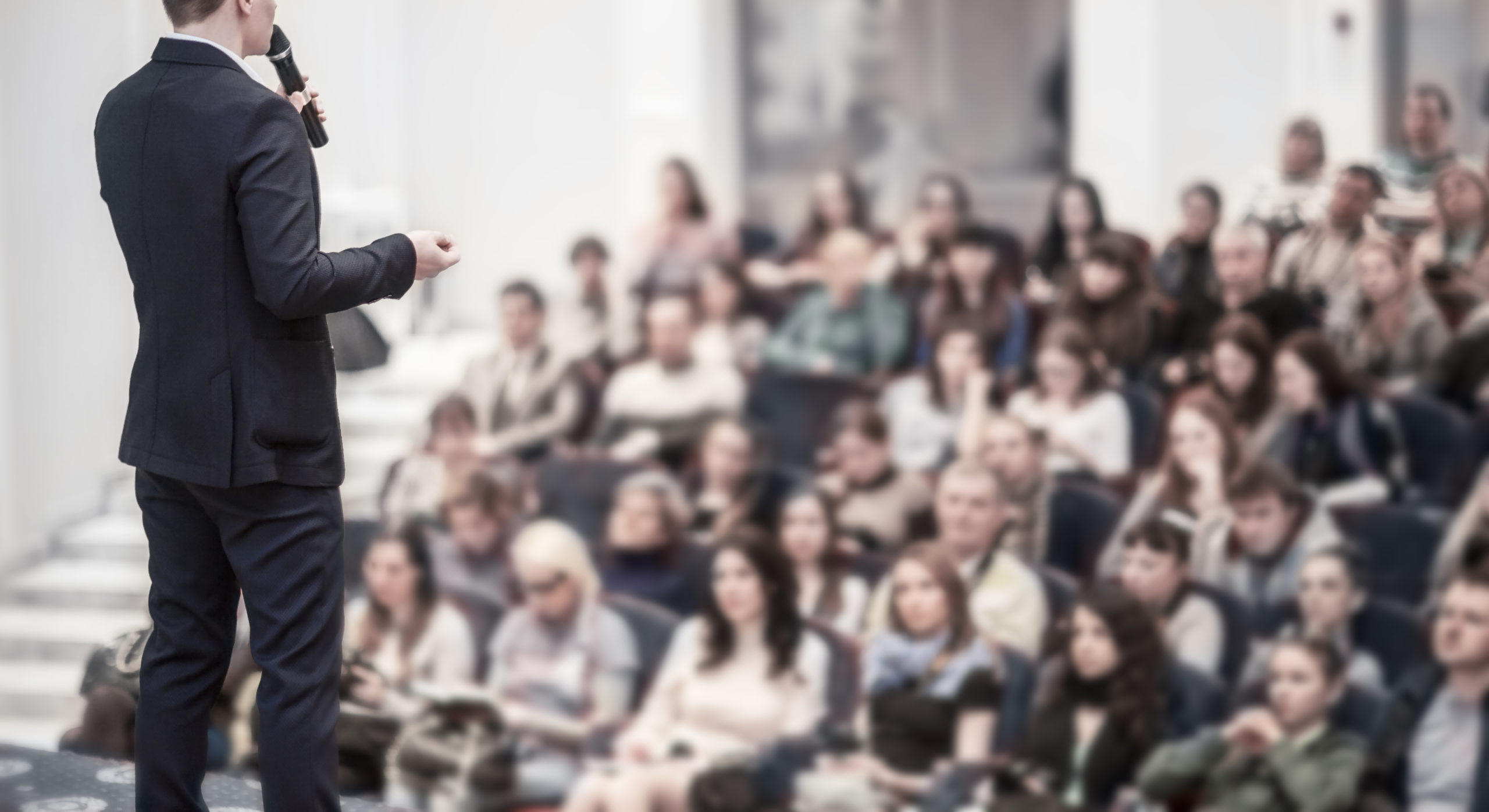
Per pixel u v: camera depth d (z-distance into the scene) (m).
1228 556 6.08
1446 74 9.33
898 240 9.69
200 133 2.25
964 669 5.94
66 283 7.62
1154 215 10.19
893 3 12.16
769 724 6.02
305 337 2.35
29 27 7.56
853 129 12.29
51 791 2.96
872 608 6.26
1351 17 9.43
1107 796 5.62
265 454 2.30
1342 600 5.78
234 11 2.36
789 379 8.23
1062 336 7.12
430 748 5.92
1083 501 6.62
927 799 5.76
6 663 7.22
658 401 8.33
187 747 2.49
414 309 10.80
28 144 7.59
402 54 11.73
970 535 6.24
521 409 8.48
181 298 2.29
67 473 7.67
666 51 11.70
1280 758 5.51
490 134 12.05
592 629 6.42
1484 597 5.30
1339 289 7.12
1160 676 5.72
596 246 9.29
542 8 11.95
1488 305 6.65
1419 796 5.36
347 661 5.67
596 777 5.89
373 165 11.18
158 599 2.47
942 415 7.68
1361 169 7.09
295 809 2.36
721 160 12.00
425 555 6.63
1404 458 6.50
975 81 12.10
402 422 9.34
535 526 6.55
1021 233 12.08
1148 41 10.02
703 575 6.74
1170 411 6.98
